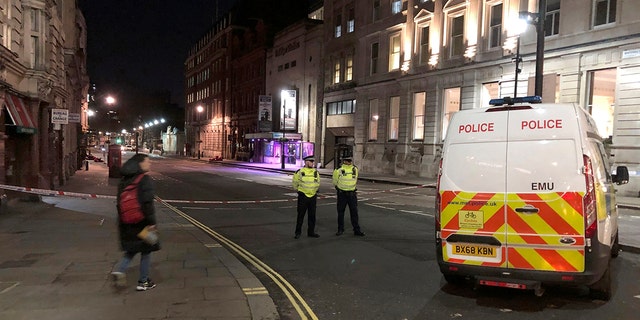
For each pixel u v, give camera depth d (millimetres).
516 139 5438
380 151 34938
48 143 17578
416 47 31531
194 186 23297
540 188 5238
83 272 6438
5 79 12148
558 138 5254
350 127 39469
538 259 5219
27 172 14539
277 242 9406
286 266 7465
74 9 24969
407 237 9867
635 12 19406
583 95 21531
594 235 5027
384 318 5145
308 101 45688
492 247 5457
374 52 36406
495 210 5445
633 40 19297
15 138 14336
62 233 9367
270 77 54500
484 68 26266
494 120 5602
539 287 5273
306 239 9703
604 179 5848
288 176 32188
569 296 5820
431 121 29828
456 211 5676
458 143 5785
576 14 21656
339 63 41062
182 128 108438
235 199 17656
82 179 25672
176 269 6820
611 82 20688
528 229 5262
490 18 26297
